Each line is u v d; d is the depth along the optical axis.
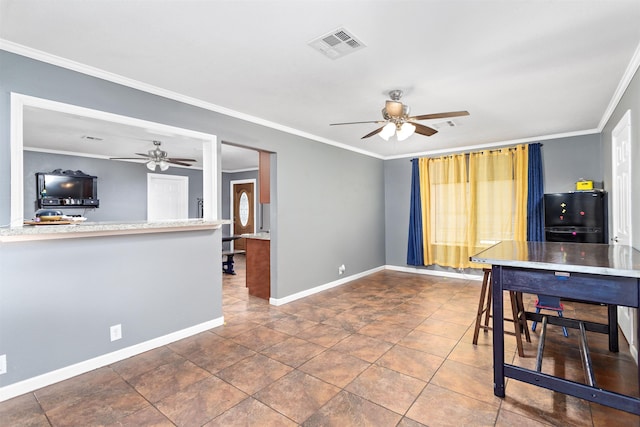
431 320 3.61
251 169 8.66
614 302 1.80
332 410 2.01
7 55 2.14
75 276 2.46
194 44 2.18
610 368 2.48
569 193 4.27
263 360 2.68
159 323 2.97
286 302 4.33
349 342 3.03
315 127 4.31
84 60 2.39
